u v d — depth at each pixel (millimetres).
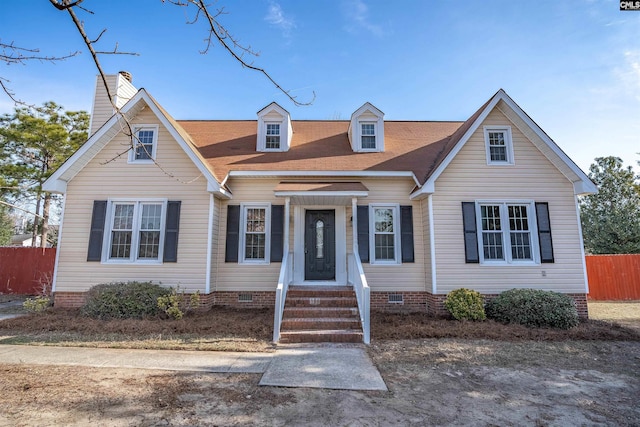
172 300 8617
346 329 7645
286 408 3984
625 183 21781
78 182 10180
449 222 9969
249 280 10305
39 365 5434
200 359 5844
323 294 8961
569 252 9891
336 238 10742
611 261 14266
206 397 4258
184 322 8102
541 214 10016
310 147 12141
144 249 9977
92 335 7270
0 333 7406
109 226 10023
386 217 10789
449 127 13797
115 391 4395
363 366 5578
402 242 10461
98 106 11648
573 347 6824
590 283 14148
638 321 9406
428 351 6469
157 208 10195
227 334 7426
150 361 5695
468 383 4914
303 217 10844
